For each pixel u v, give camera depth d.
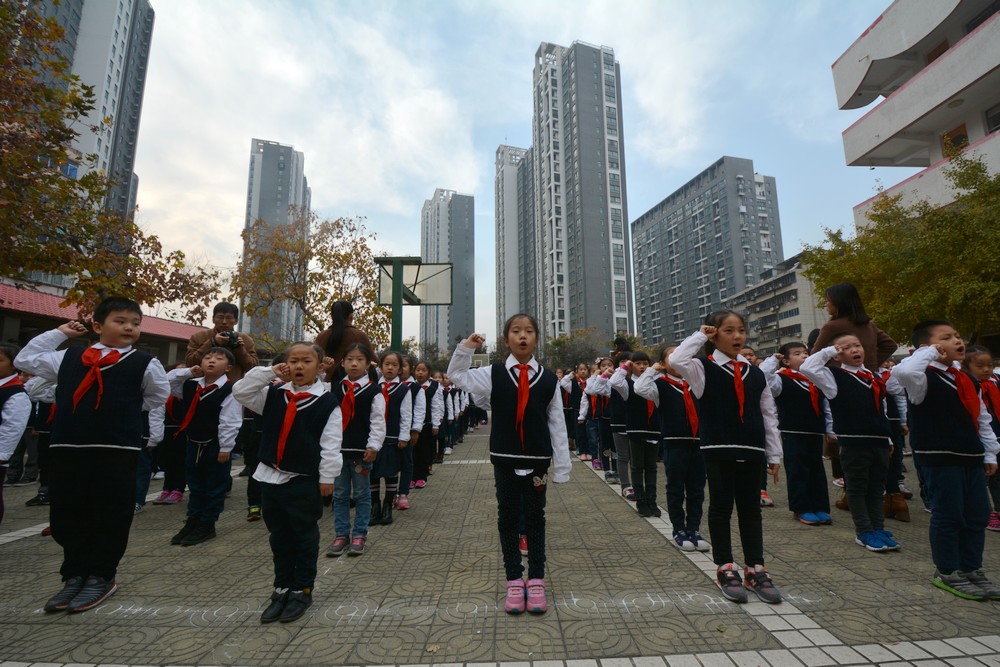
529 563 3.15
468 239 132.50
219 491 4.62
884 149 18.66
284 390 3.26
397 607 3.10
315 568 3.14
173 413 5.95
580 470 8.40
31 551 4.31
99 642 2.68
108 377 3.31
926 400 3.47
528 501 3.19
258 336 18.47
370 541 4.48
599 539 4.49
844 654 2.49
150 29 62.22
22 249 6.91
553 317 89.69
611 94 92.94
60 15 47.44
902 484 6.16
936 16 16.02
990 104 15.41
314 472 3.15
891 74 18.69
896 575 3.55
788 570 3.67
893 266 11.90
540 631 2.76
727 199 88.94
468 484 7.24
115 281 7.61
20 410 3.83
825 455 5.39
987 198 10.65
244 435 5.32
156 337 19.34
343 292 16.75
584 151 89.06
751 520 3.31
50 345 3.39
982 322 10.39
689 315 97.25
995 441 3.42
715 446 3.31
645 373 4.52
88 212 7.75
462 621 2.90
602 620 2.89
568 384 11.01
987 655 2.47
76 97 7.36
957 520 3.28
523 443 3.16
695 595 3.24
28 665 2.45
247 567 3.85
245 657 2.52
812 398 5.05
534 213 102.81
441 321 129.62
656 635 2.70
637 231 115.69
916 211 13.32
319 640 2.69
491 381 3.29
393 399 5.30
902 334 12.34
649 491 5.29
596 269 85.62
